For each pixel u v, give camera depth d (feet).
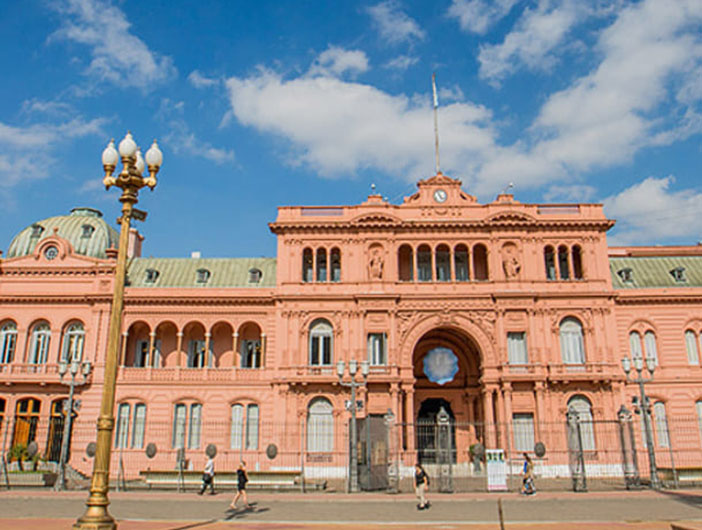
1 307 183.11
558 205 182.50
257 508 97.96
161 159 68.90
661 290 178.40
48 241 187.93
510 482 124.36
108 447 58.65
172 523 78.54
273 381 169.78
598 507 97.30
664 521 80.43
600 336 170.71
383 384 167.32
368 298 173.27
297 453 163.94
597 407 165.58
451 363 185.57
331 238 181.16
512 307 171.73
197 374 176.65
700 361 176.14
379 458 133.69
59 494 114.52
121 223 66.44
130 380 175.32
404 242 180.04
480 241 179.32
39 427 172.45
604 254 177.37
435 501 107.24
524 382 166.71
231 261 201.36
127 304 182.91
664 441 167.84
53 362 177.88
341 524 79.05
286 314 175.11
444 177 186.09
